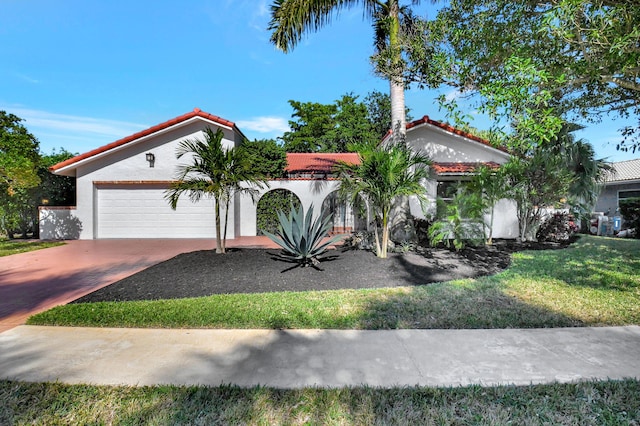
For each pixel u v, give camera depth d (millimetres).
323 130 34594
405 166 8523
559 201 12383
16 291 6363
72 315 4723
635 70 4566
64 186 17422
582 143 13000
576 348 3645
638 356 3457
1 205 14227
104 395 2791
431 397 2762
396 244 10625
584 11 4348
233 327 4352
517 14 5637
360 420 2502
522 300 5422
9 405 2662
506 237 14516
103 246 12688
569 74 5012
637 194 19781
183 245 12922
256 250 10570
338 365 3283
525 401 2707
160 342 3838
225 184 9750
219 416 2533
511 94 4555
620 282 6512
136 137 14727
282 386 2910
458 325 4383
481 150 14430
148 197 15344
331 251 10141
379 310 4961
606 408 2627
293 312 4863
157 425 2449
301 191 15922
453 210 10633
